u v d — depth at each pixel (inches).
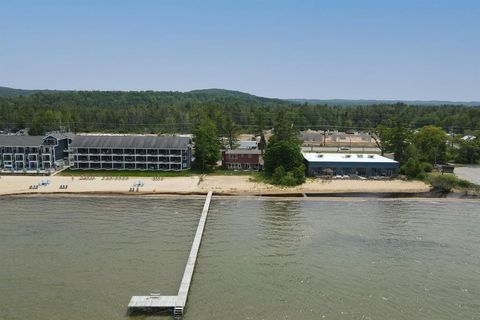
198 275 2080.5
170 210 3284.9
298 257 2310.5
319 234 2696.9
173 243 2532.0
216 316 1710.1
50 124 7583.7
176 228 2822.3
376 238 2623.0
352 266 2194.9
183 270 2146.9
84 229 2787.9
